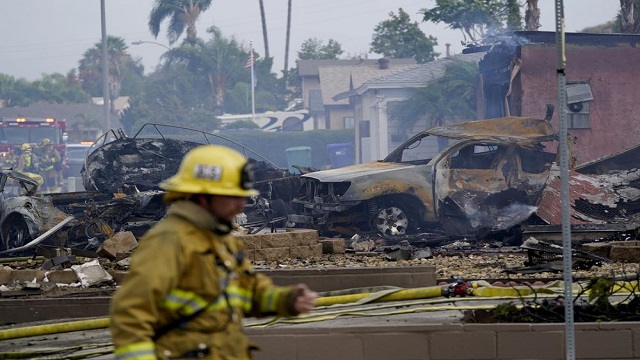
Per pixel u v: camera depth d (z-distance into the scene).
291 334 8.59
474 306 10.01
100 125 105.88
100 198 25.47
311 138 71.50
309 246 16.05
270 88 112.44
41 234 21.73
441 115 46.47
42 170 52.84
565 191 7.26
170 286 4.57
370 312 10.19
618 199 21.30
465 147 22.44
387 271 12.40
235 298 4.84
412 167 22.19
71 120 105.06
